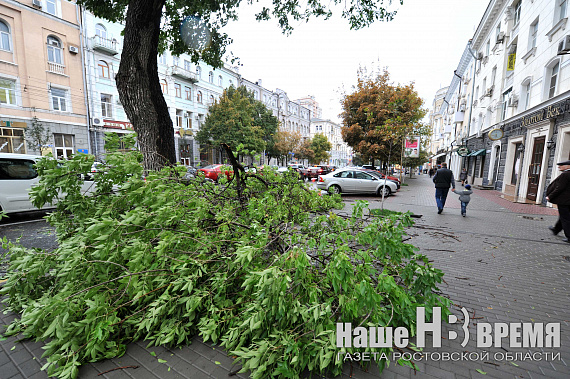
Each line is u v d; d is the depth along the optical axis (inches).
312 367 72.4
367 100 804.6
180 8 280.7
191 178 147.3
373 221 104.7
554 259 181.6
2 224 256.4
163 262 96.0
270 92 1840.6
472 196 548.7
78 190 118.4
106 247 85.2
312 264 93.8
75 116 763.4
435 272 97.1
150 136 212.2
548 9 427.8
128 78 206.5
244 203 144.6
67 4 731.4
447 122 1585.9
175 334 90.3
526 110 484.1
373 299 71.6
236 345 86.4
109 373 78.3
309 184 189.5
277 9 299.6
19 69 658.2
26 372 78.4
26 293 102.6
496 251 198.4
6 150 644.1
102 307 81.2
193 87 1144.2
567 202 221.8
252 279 76.5
